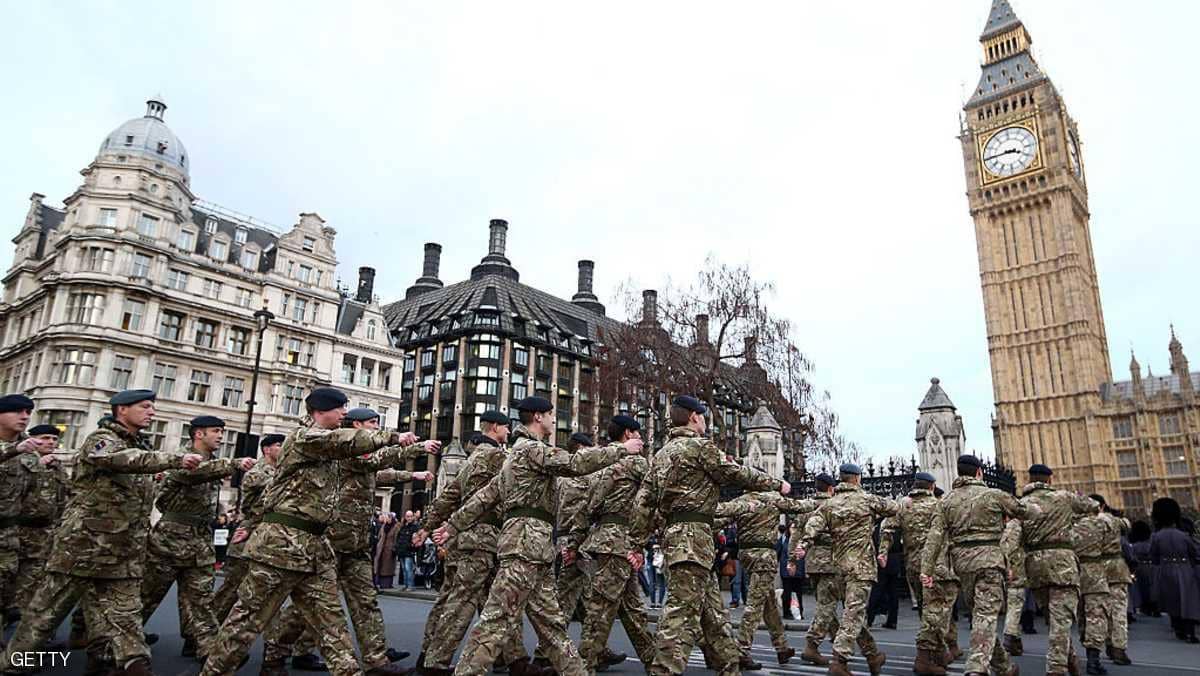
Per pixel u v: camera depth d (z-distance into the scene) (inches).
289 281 1959.9
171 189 1811.0
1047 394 3134.8
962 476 315.9
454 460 1079.6
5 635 353.7
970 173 3489.2
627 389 1362.0
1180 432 3068.4
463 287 3061.0
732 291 1243.8
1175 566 471.8
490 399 2647.6
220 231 1974.7
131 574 239.9
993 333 3299.7
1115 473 3127.5
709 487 253.6
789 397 1197.7
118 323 1642.5
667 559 248.4
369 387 2127.2
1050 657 311.9
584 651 285.4
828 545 367.9
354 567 289.0
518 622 258.5
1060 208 3193.9
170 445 1670.8
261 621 213.0
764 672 334.0
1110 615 383.2
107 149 1777.8
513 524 240.1
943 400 796.6
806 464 1192.2
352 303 2207.2
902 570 541.6
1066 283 3137.3
